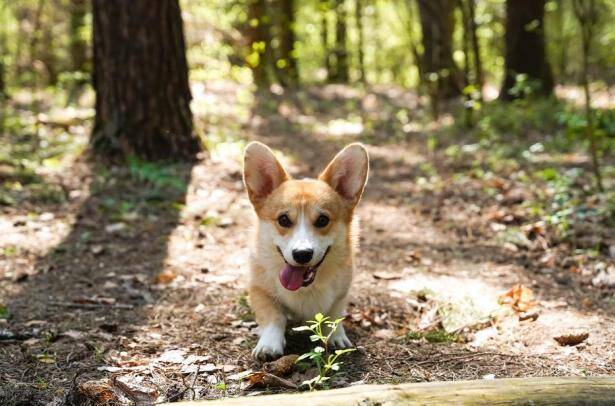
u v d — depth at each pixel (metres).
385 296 2.18
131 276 2.27
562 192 2.78
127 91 3.19
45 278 2.27
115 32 3.15
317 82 9.24
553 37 7.82
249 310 2.09
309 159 3.91
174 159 3.25
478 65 4.99
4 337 1.91
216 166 3.28
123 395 1.69
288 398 1.48
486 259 2.45
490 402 1.46
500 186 3.07
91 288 2.21
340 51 9.31
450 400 1.47
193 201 2.89
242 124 4.67
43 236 2.53
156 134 3.23
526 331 1.97
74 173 3.05
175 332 1.98
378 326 2.04
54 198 2.81
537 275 2.33
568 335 1.92
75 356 1.84
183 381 1.76
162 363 1.82
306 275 1.85
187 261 2.41
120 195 2.88
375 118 5.59
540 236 2.57
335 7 7.90
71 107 4.53
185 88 3.33
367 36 10.94
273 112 5.52
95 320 2.03
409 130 5.01
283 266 1.90
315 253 1.83
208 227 2.67
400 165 3.86
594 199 2.76
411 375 1.79
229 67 6.50
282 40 7.58
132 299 2.15
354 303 2.13
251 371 1.79
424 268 2.38
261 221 1.92
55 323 2.00
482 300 2.11
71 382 1.75
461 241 2.62
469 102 4.36
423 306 2.12
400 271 2.37
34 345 1.89
